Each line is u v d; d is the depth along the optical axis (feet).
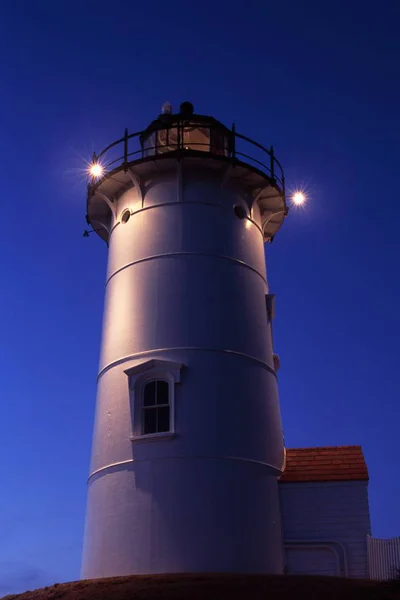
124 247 85.92
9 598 65.21
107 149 88.99
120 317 81.82
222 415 74.08
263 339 83.25
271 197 92.43
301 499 75.82
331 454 79.46
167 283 80.59
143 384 76.07
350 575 71.72
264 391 79.77
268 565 70.54
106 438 76.28
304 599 53.21
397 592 54.13
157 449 71.92
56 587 64.95
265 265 91.50
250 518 71.00
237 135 88.43
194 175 86.58
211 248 82.89
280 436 80.48
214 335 77.92
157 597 55.62
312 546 73.46
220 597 54.44
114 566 69.10
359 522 74.02
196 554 67.36
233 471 71.92
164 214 84.58
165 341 77.25
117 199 90.89
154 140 92.53
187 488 69.87
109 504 72.38
